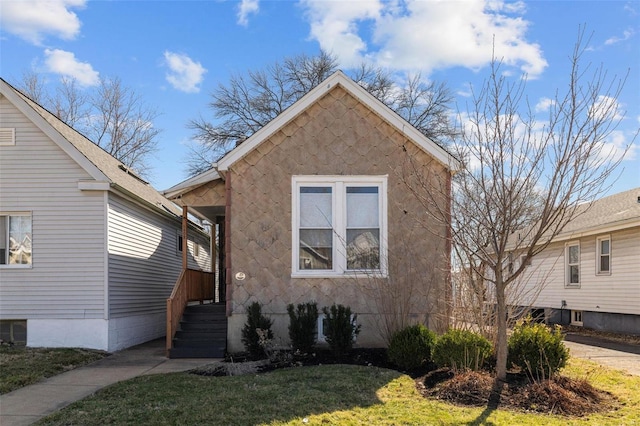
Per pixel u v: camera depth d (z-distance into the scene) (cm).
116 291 1241
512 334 807
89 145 1467
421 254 1073
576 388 682
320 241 1089
